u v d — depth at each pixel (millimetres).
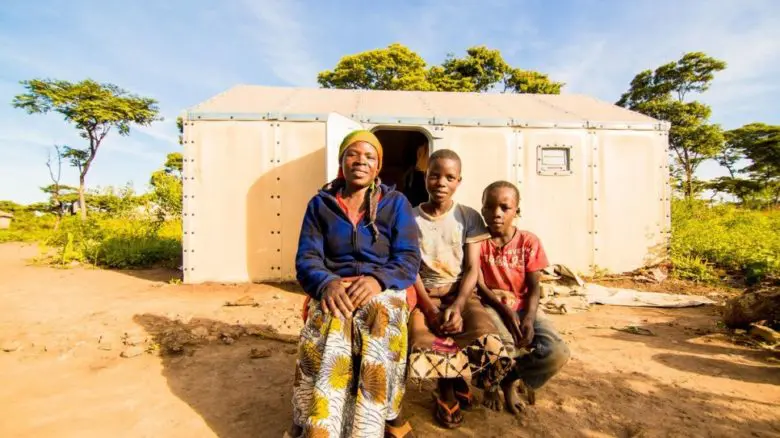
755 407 2609
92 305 4965
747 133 38781
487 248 2602
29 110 22547
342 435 1904
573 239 6906
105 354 3385
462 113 7105
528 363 2402
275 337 3816
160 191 12188
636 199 7020
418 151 9375
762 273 6168
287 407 2551
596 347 3764
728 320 4262
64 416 2391
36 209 29250
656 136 7055
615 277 6848
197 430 2273
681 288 6289
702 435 2266
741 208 16250
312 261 2141
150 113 25422
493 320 2301
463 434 2264
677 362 3385
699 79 30688
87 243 8781
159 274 7363
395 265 2125
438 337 2188
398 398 2041
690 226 8797
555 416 2471
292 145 6543
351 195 2260
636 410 2559
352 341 2004
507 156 6820
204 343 3682
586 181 6938
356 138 2189
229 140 6461
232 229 6457
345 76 27094
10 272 7438
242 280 6461
